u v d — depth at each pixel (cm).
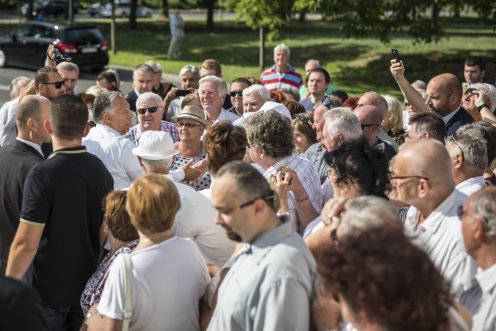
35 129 511
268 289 305
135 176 586
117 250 420
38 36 2330
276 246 316
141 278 362
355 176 379
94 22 3991
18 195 501
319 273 236
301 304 306
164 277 366
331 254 232
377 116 576
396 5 1911
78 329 479
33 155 511
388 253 221
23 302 275
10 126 691
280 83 1268
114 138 591
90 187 464
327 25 3869
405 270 216
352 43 2695
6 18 4541
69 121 458
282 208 425
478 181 458
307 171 483
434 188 380
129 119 623
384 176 385
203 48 2877
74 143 464
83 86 2111
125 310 355
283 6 2069
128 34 3375
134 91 959
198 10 5631
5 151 511
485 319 312
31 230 448
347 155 384
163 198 366
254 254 320
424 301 213
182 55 2744
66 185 453
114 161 580
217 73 1011
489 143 525
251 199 318
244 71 2361
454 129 689
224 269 360
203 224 427
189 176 546
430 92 693
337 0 1892
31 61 2350
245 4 2122
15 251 450
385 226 240
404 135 720
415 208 414
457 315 256
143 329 365
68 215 456
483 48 2420
